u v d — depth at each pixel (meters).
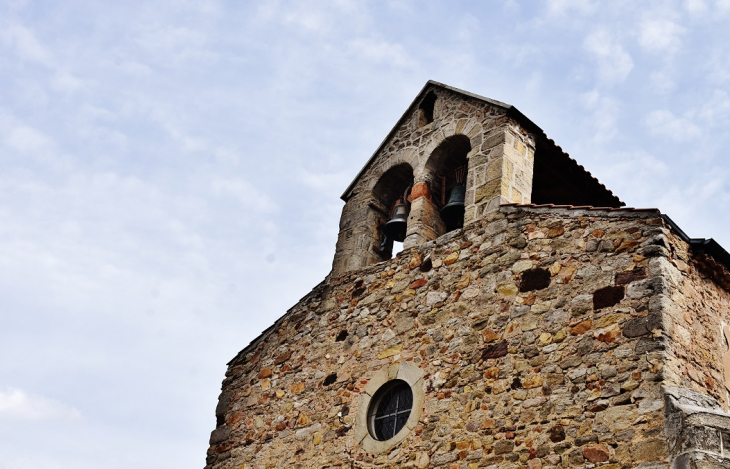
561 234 10.81
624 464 8.84
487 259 11.39
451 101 13.92
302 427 12.33
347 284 13.25
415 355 11.46
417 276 12.20
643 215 10.20
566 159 13.11
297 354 13.21
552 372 9.91
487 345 10.70
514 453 9.73
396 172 14.31
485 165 12.47
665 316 9.41
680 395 8.91
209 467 13.20
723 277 10.73
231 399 13.72
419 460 10.55
